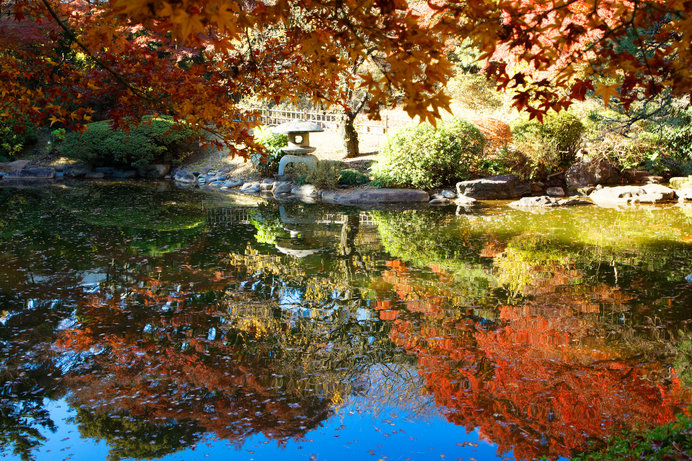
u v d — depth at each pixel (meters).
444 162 12.38
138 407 3.72
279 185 13.51
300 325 5.12
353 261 7.30
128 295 5.87
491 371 4.20
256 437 3.40
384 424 3.53
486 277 6.53
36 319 5.17
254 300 5.77
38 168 15.20
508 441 3.33
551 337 4.79
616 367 4.23
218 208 11.34
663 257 7.19
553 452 3.20
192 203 11.86
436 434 3.42
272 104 17.17
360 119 16.55
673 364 4.25
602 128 11.81
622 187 11.73
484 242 8.23
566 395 3.84
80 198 12.10
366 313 5.42
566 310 5.41
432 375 4.16
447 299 5.79
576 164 12.73
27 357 4.40
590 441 3.29
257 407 3.73
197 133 3.10
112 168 15.80
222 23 1.30
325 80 2.75
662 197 11.17
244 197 12.80
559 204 11.26
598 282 6.26
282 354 4.52
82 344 4.65
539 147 12.35
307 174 13.38
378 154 14.22
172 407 3.72
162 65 3.07
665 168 12.71
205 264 7.11
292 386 4.02
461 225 9.52
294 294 5.98
